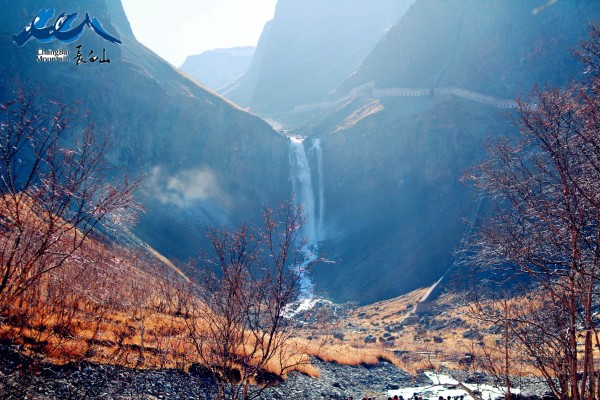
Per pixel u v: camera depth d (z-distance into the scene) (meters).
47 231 10.26
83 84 100.69
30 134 10.71
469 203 112.50
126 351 20.81
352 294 99.19
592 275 10.87
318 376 32.91
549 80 122.12
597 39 13.02
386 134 137.12
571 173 12.33
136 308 23.34
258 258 12.71
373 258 111.75
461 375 31.73
